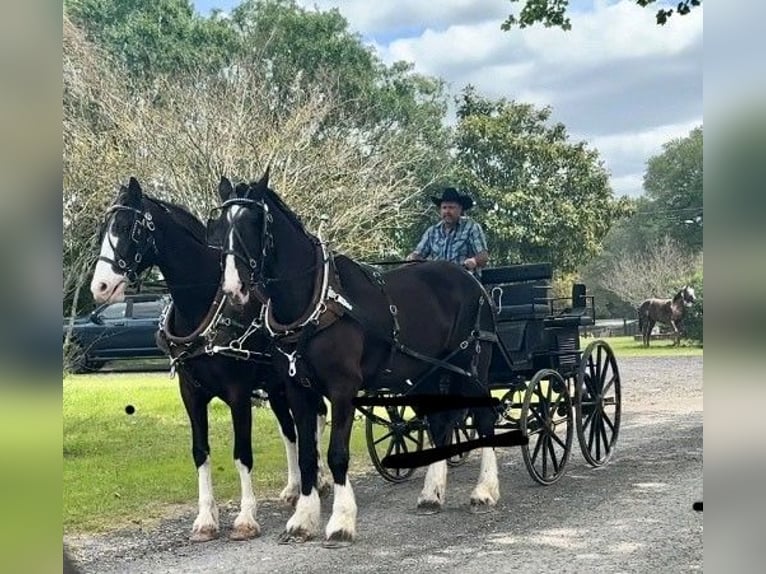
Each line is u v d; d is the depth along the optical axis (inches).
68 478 302.2
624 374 637.9
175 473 311.6
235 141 470.0
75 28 534.0
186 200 464.4
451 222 282.5
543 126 435.5
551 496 261.9
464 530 226.7
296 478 266.1
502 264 442.9
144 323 627.2
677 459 316.5
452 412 253.4
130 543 223.9
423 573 188.9
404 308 235.1
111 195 414.0
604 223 441.4
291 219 216.5
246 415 228.7
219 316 219.8
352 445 361.4
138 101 515.8
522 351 278.1
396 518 242.5
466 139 446.0
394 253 526.9
